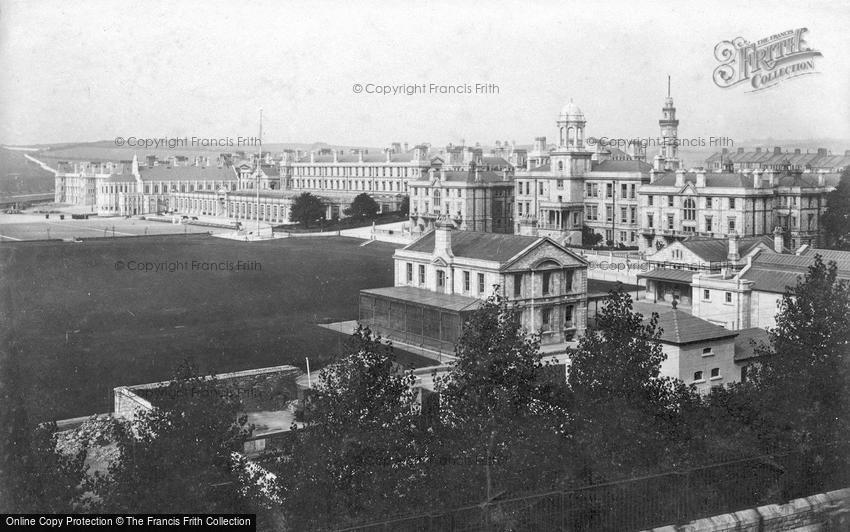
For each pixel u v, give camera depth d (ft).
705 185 366.43
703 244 284.20
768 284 227.81
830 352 162.20
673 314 186.09
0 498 122.31
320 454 126.62
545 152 451.53
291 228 357.82
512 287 213.05
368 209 390.01
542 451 135.64
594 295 230.07
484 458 132.98
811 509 143.74
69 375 162.20
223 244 288.71
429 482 129.39
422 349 204.33
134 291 215.10
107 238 264.31
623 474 138.00
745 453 146.92
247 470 132.16
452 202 424.87
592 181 427.33
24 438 130.93
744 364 188.44
